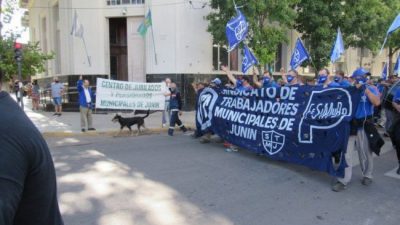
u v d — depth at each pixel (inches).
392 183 273.7
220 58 815.1
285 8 650.2
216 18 705.6
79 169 308.8
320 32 759.1
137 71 826.8
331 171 263.6
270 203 228.5
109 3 819.4
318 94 289.6
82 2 809.5
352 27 797.2
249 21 639.8
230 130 381.4
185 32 764.0
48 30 1056.8
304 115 296.8
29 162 64.6
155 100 578.6
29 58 625.6
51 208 71.7
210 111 413.1
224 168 309.9
